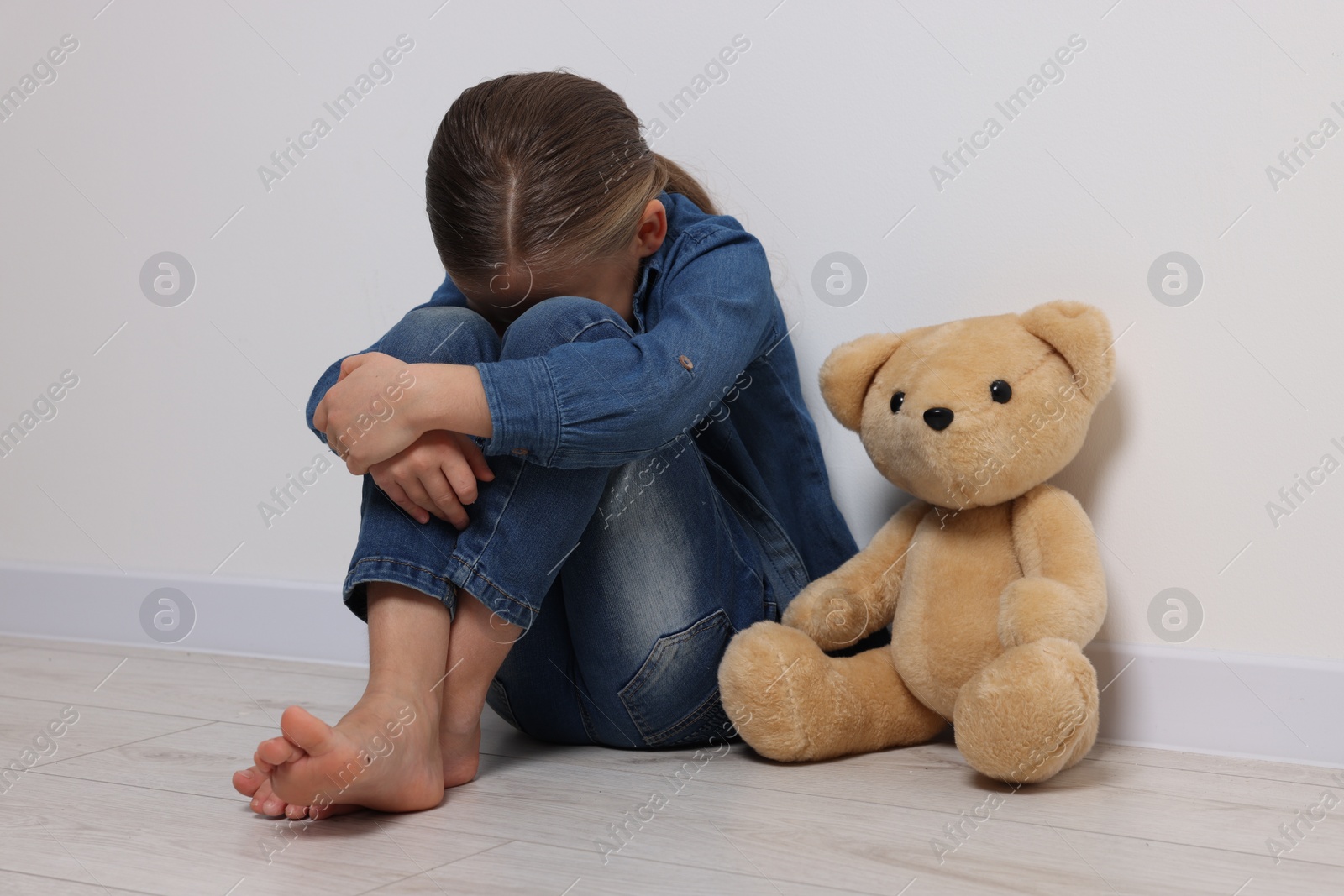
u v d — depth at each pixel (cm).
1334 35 104
